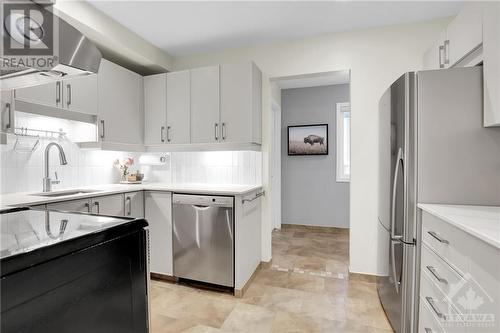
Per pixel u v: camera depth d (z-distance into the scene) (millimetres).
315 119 4094
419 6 2061
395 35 2332
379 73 2371
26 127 2061
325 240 3658
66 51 1053
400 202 1612
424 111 1529
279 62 2670
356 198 2439
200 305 2029
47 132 2201
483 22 1413
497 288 875
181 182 3039
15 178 2014
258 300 2102
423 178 1528
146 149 2906
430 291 1376
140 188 2439
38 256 666
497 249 875
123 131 2553
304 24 2340
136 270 972
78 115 2199
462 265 1086
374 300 2088
